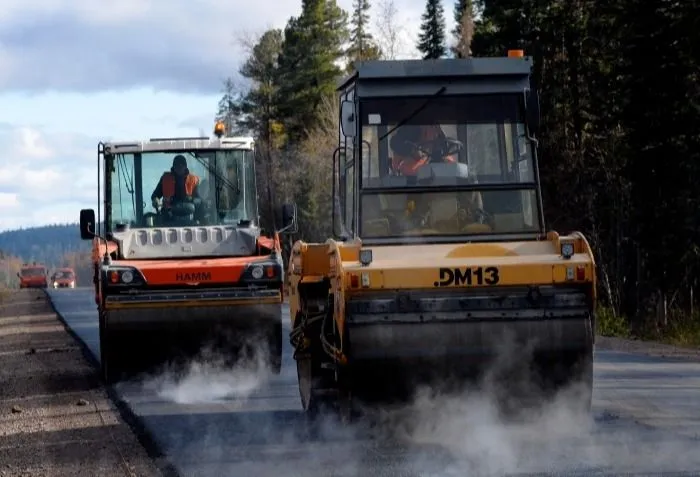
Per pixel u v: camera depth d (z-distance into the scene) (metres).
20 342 27.33
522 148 12.34
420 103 12.35
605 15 35.97
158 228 17.83
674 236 32.88
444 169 12.27
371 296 10.93
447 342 10.80
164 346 16.62
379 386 10.95
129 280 16.48
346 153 12.90
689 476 9.31
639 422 12.03
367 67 12.32
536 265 10.91
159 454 11.16
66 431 13.09
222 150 18.22
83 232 17.78
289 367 18.48
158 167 18.12
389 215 12.23
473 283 10.87
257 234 17.89
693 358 19.86
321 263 12.95
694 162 32.34
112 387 16.91
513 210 12.25
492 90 12.38
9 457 11.65
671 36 31.45
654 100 32.12
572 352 10.85
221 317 16.52
